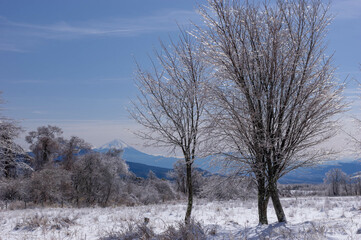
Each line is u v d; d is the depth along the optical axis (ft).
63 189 96.58
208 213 43.47
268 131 23.88
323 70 23.40
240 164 25.70
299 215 37.35
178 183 131.64
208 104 25.64
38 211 53.62
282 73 23.21
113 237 24.11
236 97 24.59
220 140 24.89
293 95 23.50
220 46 24.12
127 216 41.32
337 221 20.88
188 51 30.76
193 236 19.31
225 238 19.08
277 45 23.26
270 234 18.25
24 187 82.33
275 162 24.56
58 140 156.15
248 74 23.58
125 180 136.77
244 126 23.35
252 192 29.73
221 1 24.20
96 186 106.22
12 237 27.63
